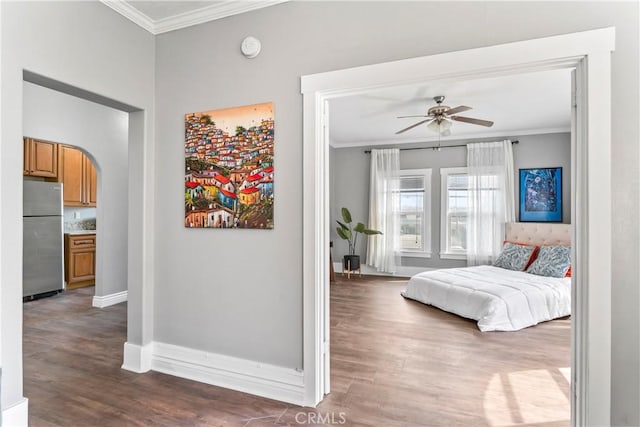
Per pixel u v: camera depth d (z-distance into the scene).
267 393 2.22
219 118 2.38
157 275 2.60
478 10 1.78
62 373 2.53
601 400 1.57
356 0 2.02
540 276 4.42
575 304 1.66
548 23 1.66
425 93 3.86
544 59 1.66
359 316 3.92
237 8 2.30
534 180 5.54
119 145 4.55
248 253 2.31
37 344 3.08
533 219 5.54
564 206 5.38
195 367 2.45
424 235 6.20
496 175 5.66
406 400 2.17
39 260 4.73
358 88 2.02
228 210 2.35
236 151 2.33
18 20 1.78
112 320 3.78
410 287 4.71
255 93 2.28
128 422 1.94
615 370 1.57
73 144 4.00
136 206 2.59
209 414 2.02
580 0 1.61
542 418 1.98
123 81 2.37
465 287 3.96
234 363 2.34
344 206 6.79
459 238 6.00
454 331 3.42
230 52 2.35
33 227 4.68
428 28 1.87
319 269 2.14
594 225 1.57
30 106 3.57
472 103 4.23
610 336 1.56
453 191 6.04
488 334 3.34
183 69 2.51
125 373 2.54
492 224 5.67
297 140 2.16
